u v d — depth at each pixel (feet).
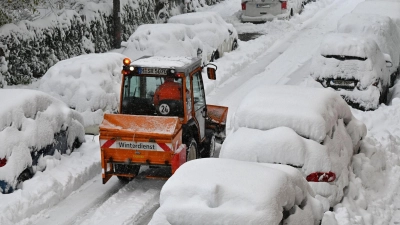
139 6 78.28
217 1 114.21
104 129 30.89
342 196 27.53
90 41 64.49
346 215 25.80
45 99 33.58
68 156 35.24
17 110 30.96
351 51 46.16
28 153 30.60
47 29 57.41
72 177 32.65
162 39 57.88
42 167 32.22
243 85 57.77
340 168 27.58
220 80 58.49
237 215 17.38
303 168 26.35
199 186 18.33
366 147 33.60
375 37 54.13
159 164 31.14
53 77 40.50
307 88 31.22
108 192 32.45
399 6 66.33
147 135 30.42
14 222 27.66
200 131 35.86
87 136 39.70
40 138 31.94
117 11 68.44
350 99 45.93
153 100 33.37
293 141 26.61
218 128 39.45
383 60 49.01
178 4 95.09
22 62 54.24
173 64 33.14
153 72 32.65
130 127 30.91
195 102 35.29
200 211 17.66
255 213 17.37
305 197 20.77
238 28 86.07
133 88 33.42
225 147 27.66
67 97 39.70
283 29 84.58
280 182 18.95
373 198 30.17
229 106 50.55
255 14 88.38
